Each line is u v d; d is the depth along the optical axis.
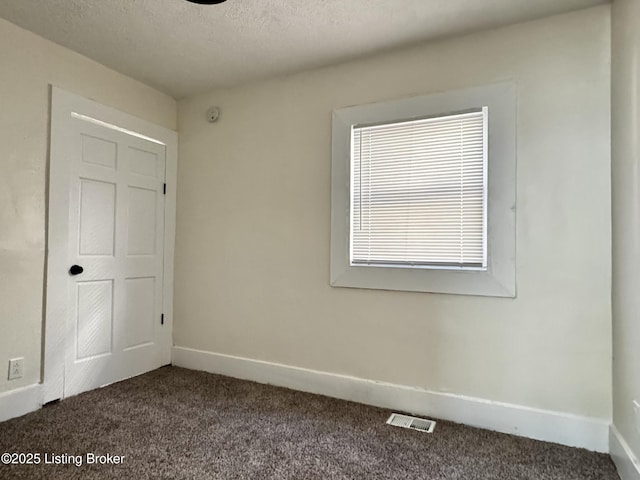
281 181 2.84
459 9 2.03
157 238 3.13
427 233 2.37
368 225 2.53
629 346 1.66
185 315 3.21
